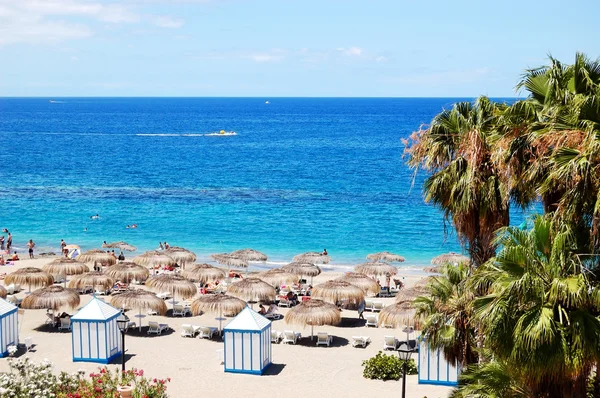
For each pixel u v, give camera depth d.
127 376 20.27
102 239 65.19
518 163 17.22
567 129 15.75
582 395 14.34
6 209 78.81
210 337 35.34
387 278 46.66
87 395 17.42
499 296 14.16
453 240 63.62
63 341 34.31
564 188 15.86
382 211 77.44
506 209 18.69
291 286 46.94
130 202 83.75
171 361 31.47
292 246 62.19
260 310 39.94
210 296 36.19
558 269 14.30
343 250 60.59
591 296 13.73
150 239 65.19
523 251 14.41
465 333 19.84
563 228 15.02
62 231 68.38
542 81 17.75
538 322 13.48
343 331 36.94
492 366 15.70
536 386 14.48
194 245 62.84
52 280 42.44
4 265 53.50
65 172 112.38
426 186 19.94
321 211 77.88
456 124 20.02
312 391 27.56
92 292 44.84
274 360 31.81
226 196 88.50
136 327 37.06
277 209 79.19
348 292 38.31
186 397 26.70
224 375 29.53
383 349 33.41
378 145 159.50
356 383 28.52
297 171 113.38
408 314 32.09
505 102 19.69
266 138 183.50
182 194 90.19
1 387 16.03
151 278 40.38
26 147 155.62
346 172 111.44
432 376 28.20
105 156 137.50
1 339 31.38
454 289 20.56
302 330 37.03
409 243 62.88
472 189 18.25
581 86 17.08
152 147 157.25
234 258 49.06
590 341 13.39
